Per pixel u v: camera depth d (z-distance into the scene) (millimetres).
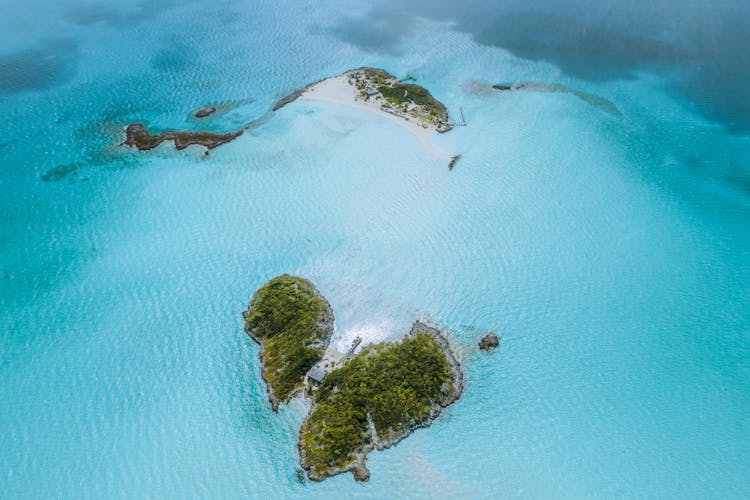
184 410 44281
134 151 72938
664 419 44188
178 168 69688
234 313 52031
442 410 43969
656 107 84688
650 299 54188
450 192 65875
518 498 39000
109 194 65812
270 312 50781
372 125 76938
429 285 54594
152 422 43469
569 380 46844
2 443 42188
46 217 62781
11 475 40312
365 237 59562
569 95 86812
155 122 79438
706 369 47969
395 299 53062
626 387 46500
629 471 40781
